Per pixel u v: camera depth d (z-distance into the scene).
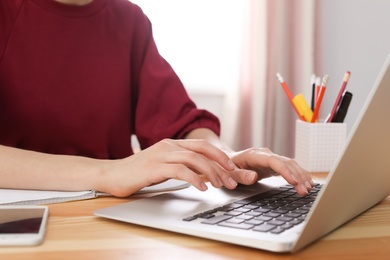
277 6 2.12
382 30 2.28
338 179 0.46
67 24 1.14
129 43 1.23
